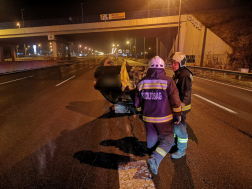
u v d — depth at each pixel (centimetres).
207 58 2439
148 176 259
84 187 238
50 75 1633
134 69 501
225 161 293
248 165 282
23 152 328
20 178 257
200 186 238
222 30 2297
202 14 3003
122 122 470
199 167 279
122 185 241
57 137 387
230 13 2577
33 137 388
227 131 409
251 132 403
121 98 549
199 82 1192
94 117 510
